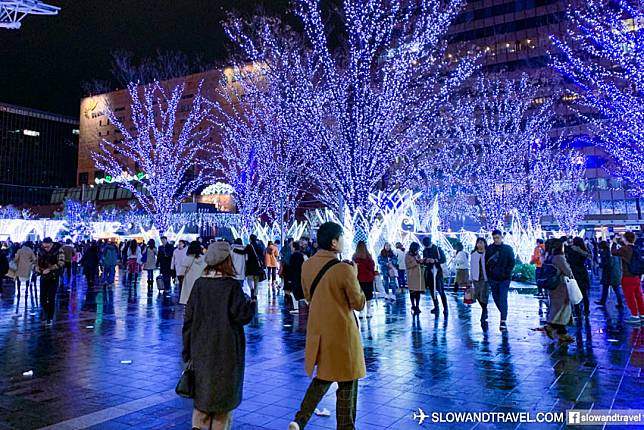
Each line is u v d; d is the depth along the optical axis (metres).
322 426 4.30
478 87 35.75
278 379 5.78
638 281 9.66
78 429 4.23
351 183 17.64
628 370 5.96
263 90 25.59
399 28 18.67
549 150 35.69
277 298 14.66
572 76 32.34
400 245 16.59
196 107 40.38
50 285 9.84
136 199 71.00
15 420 4.45
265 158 28.61
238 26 19.91
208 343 3.51
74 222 40.75
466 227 28.81
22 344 7.93
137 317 10.88
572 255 10.58
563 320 7.46
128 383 5.68
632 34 18.39
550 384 5.42
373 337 8.34
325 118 19.19
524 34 54.44
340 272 3.74
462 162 33.41
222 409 3.44
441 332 8.78
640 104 19.95
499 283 9.05
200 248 10.26
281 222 25.28
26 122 132.38
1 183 124.44
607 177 48.50
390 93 17.89
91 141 93.50
